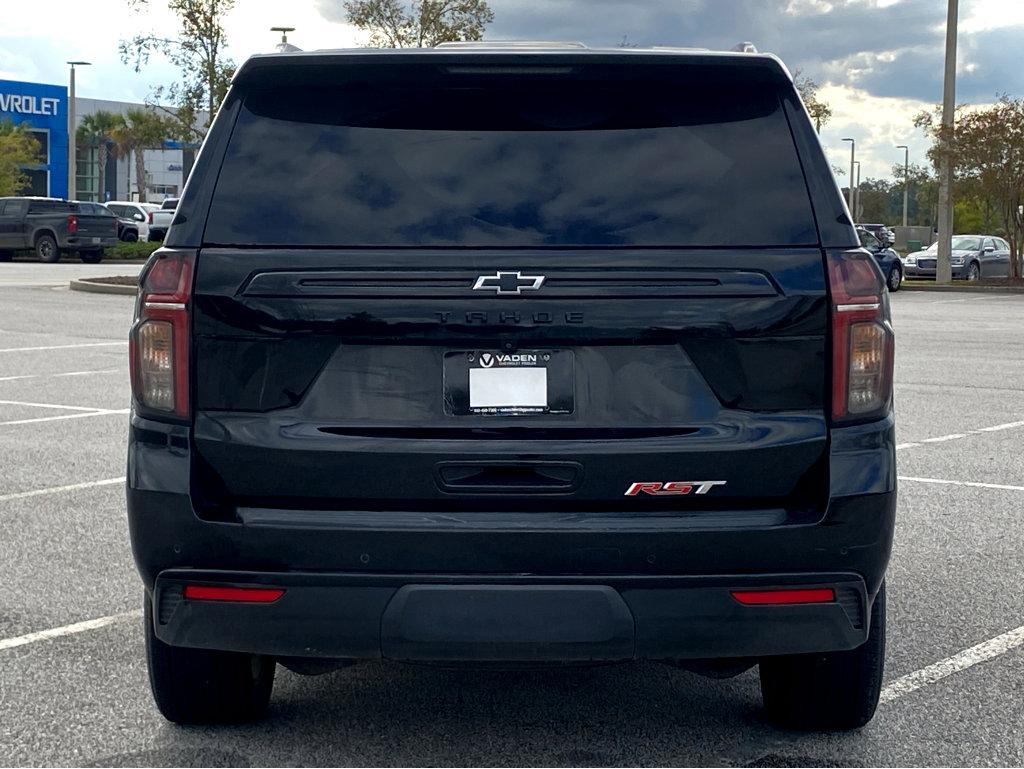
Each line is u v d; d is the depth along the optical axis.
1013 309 28.17
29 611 5.88
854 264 3.84
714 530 3.77
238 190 3.90
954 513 8.03
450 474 3.81
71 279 32.56
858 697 4.35
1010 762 4.25
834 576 3.83
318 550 3.79
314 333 3.83
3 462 9.43
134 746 4.36
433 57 3.86
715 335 3.81
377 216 3.84
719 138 3.90
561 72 3.88
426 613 3.77
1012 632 5.68
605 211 3.83
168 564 3.88
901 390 14.03
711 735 4.50
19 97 90.50
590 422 3.82
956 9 38.31
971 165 38.53
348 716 4.67
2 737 4.43
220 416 3.87
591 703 4.83
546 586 3.77
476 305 3.80
